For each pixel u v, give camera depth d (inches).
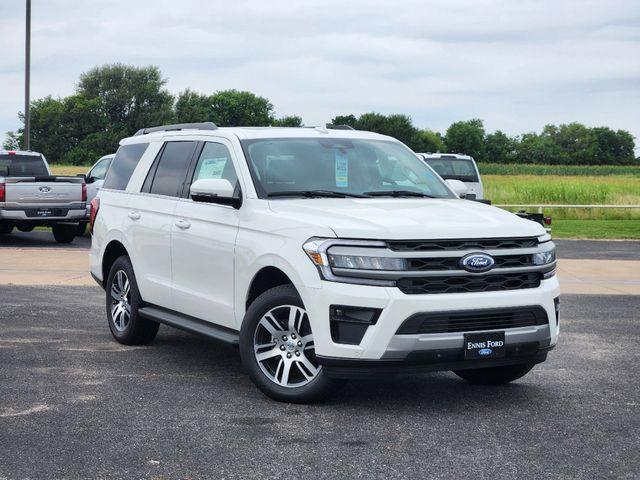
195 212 274.5
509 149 7003.0
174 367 283.4
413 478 175.2
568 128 7111.2
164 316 291.1
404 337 212.2
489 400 241.9
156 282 296.0
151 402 236.2
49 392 246.7
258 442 199.3
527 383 264.5
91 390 249.8
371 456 189.5
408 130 5172.2
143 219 304.7
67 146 4645.7
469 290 219.9
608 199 1242.6
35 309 400.2
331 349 217.2
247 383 260.8
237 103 5187.0
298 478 175.0
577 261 629.0
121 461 185.3
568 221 1128.8
